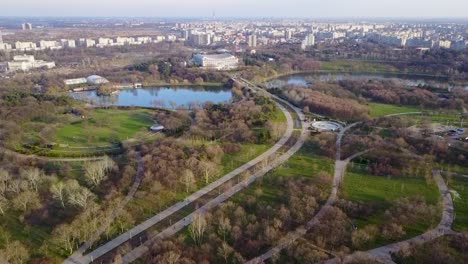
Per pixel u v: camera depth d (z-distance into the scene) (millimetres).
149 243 192750
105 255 185375
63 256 185750
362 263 165375
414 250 177125
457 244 183000
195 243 191750
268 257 179125
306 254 174875
